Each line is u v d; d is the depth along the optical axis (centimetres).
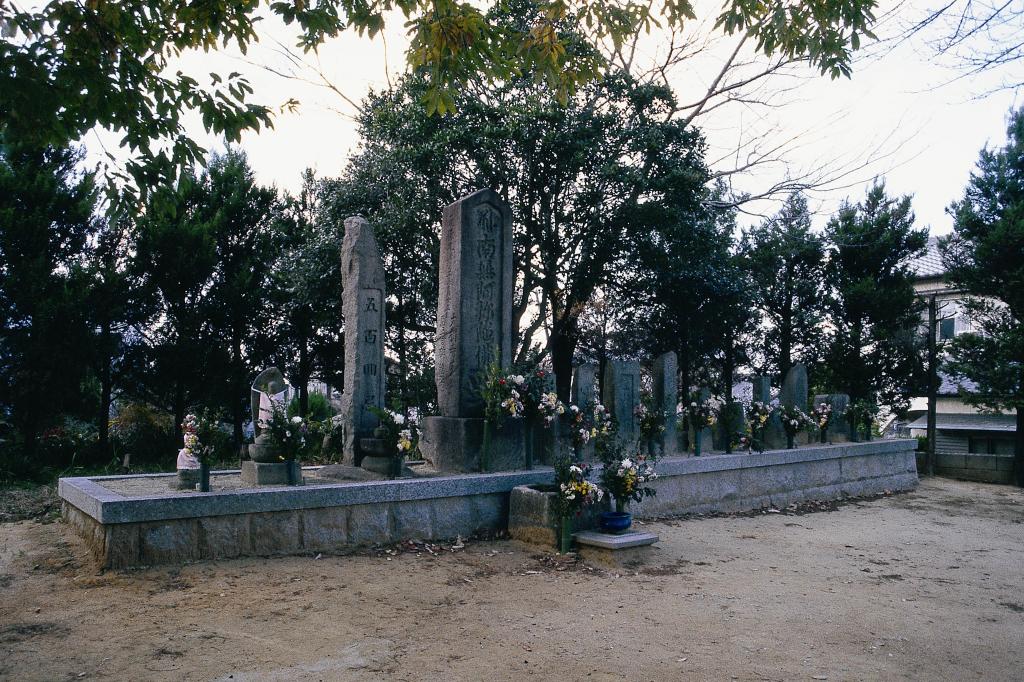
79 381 1293
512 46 698
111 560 600
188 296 1466
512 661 448
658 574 676
